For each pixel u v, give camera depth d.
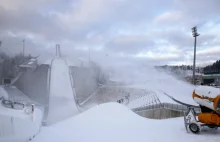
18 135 7.18
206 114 7.88
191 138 7.12
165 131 8.38
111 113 14.04
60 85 44.97
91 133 8.59
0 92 29.91
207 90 8.14
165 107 19.44
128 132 8.46
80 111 33.44
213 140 6.75
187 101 23.58
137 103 31.16
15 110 10.99
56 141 7.27
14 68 53.72
